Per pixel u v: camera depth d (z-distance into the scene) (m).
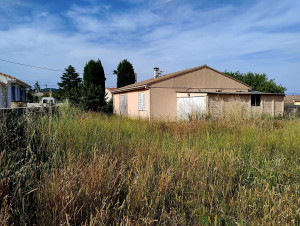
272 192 2.43
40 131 3.63
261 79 26.11
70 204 1.96
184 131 6.34
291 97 39.25
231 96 12.55
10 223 1.80
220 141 5.01
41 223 1.79
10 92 16.22
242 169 3.34
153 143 4.55
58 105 7.05
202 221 2.06
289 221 1.97
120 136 5.12
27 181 2.19
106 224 1.84
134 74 28.66
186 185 2.74
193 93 12.86
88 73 23.48
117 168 2.99
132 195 2.31
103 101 18.73
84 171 2.55
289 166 3.49
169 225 2.06
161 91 14.43
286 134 5.55
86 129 4.95
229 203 2.41
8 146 2.77
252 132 6.12
